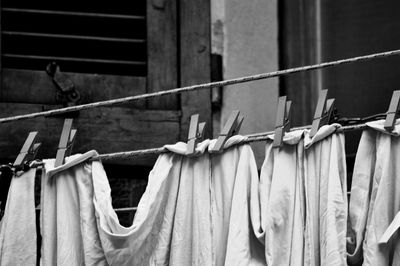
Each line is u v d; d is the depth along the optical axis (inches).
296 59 348.2
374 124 285.4
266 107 344.8
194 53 344.5
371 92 344.8
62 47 346.6
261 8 351.3
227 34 346.9
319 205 283.9
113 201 333.4
